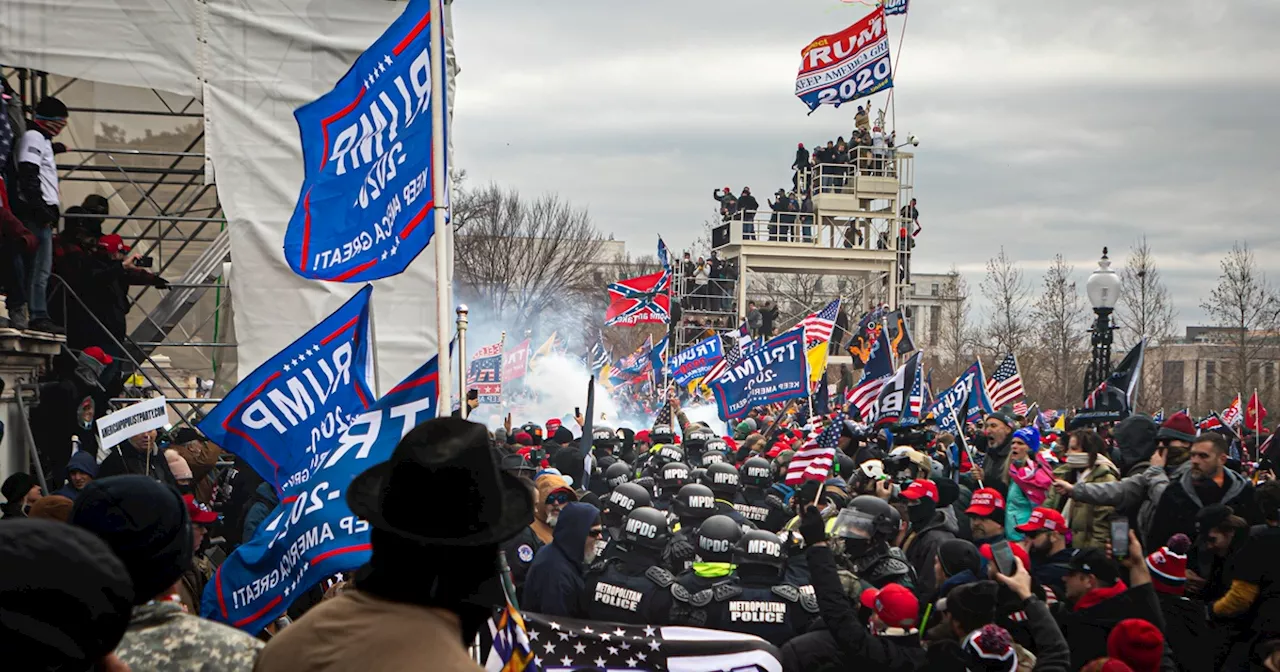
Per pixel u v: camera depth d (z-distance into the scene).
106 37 10.45
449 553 2.13
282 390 4.95
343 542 4.61
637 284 30.84
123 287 11.16
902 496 7.68
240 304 10.70
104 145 14.53
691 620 5.71
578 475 11.44
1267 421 34.12
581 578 5.96
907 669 5.31
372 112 5.91
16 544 1.64
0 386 8.48
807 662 5.46
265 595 4.76
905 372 12.78
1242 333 31.73
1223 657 6.31
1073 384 33.88
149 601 2.79
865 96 27.92
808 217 37.88
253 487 8.92
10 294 9.11
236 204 10.68
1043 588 6.15
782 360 15.27
